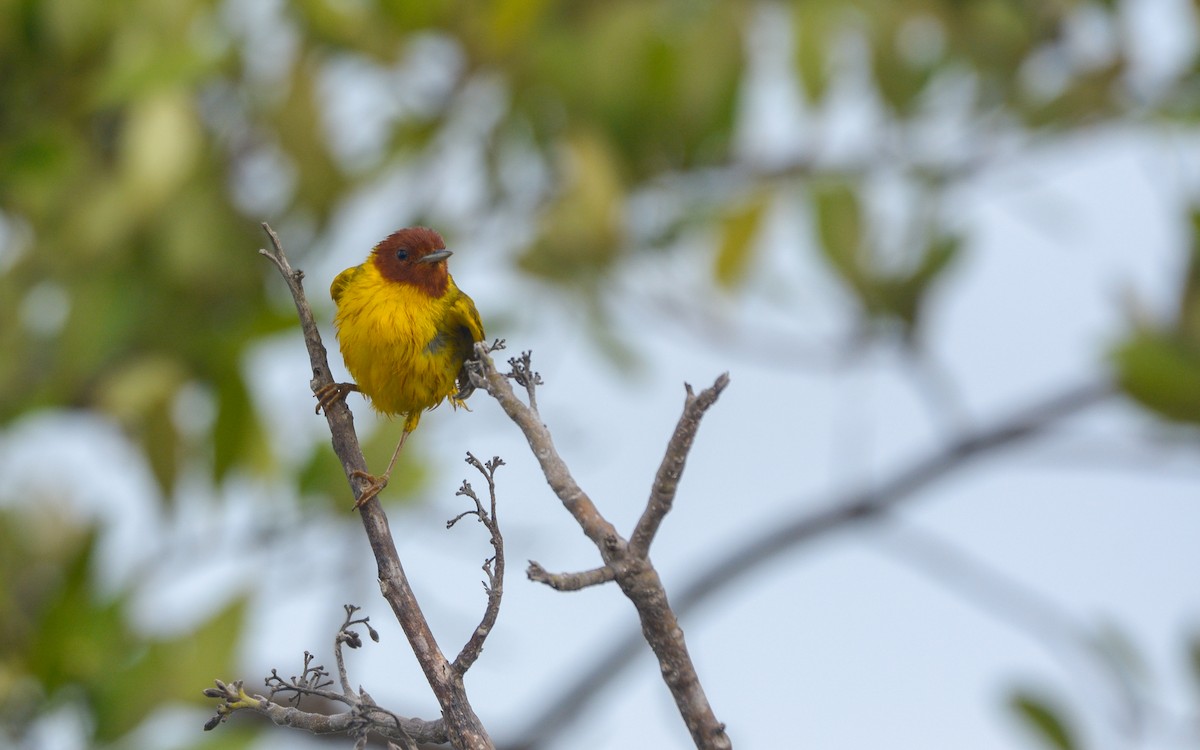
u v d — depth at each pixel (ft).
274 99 38.63
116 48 39.47
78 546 37.04
